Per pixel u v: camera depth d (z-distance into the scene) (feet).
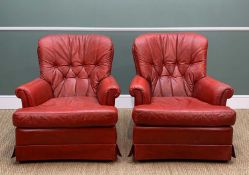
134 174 7.55
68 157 7.86
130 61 11.34
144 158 7.91
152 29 11.10
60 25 11.02
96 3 10.91
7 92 11.46
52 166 7.86
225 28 11.14
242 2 11.00
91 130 7.73
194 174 7.55
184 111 7.60
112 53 9.34
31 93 8.07
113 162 8.07
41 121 7.53
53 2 10.84
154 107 7.75
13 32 11.00
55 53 9.30
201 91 8.91
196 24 11.12
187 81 9.41
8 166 7.86
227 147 7.83
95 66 9.36
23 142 7.69
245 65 11.50
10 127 10.08
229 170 7.72
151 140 7.80
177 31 11.13
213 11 11.04
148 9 11.00
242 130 9.95
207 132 7.72
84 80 9.37
